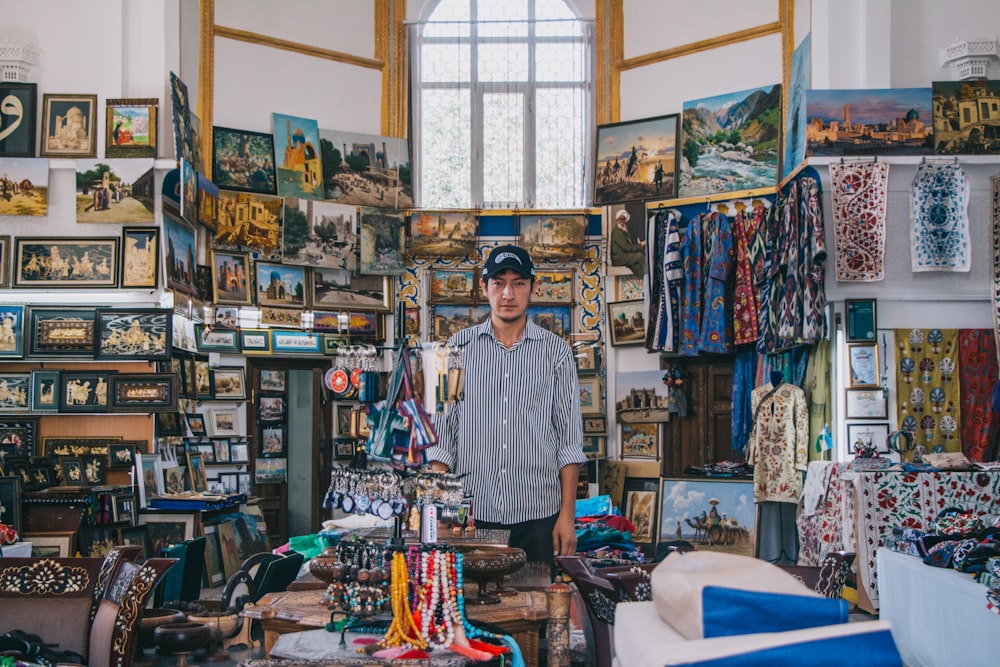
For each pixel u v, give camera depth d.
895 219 11.49
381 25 16.25
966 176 11.44
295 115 15.30
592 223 15.99
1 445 11.52
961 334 11.32
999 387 9.45
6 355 11.74
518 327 5.32
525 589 4.50
